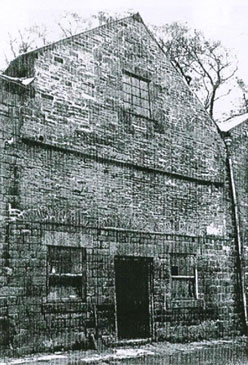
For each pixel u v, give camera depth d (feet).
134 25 57.16
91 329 47.42
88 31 52.08
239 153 65.77
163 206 55.93
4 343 41.19
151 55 58.29
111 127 52.29
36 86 46.65
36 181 45.37
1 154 43.24
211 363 41.34
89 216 48.96
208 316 57.67
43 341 43.73
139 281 52.85
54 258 46.19
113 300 49.60
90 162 49.98
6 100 44.29
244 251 63.31
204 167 61.11
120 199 51.90
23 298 43.04
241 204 64.44
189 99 61.41
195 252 58.13
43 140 46.29
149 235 53.93
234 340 57.16
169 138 57.93
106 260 49.75
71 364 39.37
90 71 51.55
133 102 55.21
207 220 60.23
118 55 54.65
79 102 49.93
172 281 55.57
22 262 43.45
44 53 47.91
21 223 43.80
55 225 46.21
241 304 61.26
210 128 63.10
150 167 55.11
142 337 51.75
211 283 58.95
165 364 40.55
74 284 47.32
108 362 41.19
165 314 53.83
